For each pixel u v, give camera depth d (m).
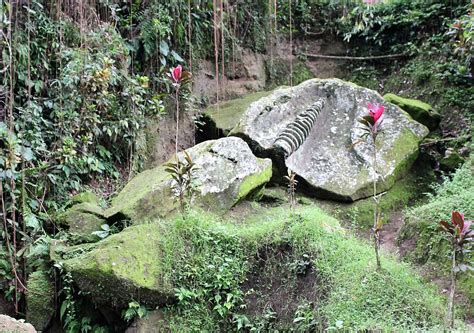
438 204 5.50
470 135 7.36
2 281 4.95
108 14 6.97
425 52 8.92
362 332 4.08
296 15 10.06
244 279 4.84
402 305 4.30
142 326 4.44
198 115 7.84
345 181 6.62
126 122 6.45
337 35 9.98
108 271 4.37
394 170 6.78
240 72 9.12
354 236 5.68
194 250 4.88
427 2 9.20
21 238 5.19
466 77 8.13
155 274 4.59
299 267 4.82
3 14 5.25
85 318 4.65
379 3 9.63
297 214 5.25
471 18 7.14
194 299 4.67
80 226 5.24
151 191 5.36
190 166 5.04
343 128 7.25
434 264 4.94
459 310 4.38
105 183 6.34
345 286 4.51
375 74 9.49
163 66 7.33
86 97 6.05
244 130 6.69
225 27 8.55
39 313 4.73
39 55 5.99
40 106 5.89
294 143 6.69
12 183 5.10
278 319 4.64
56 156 5.74
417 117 7.71
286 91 7.40
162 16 7.42
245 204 6.03
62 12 6.27
